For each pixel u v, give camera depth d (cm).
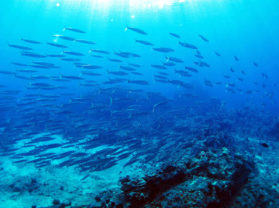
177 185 415
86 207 434
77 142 1331
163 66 1602
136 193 395
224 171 452
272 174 662
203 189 376
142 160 988
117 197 393
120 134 1409
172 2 3747
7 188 688
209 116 1828
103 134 1315
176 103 2530
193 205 343
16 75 1758
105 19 5497
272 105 3475
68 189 700
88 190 688
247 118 1973
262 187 453
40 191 671
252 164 605
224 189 388
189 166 487
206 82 1600
